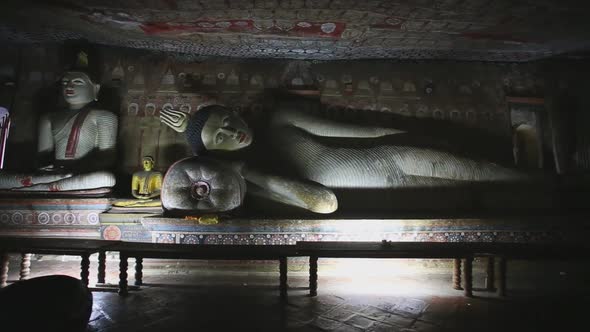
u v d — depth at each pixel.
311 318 3.70
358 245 4.63
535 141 7.36
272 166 6.27
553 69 7.34
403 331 3.42
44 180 5.98
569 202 5.89
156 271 5.43
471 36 5.90
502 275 4.44
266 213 5.65
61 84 6.79
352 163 6.09
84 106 6.65
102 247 4.45
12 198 5.88
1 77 6.96
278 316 3.75
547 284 5.01
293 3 4.73
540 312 3.92
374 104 7.22
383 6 4.77
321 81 7.28
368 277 5.32
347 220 5.28
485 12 4.88
